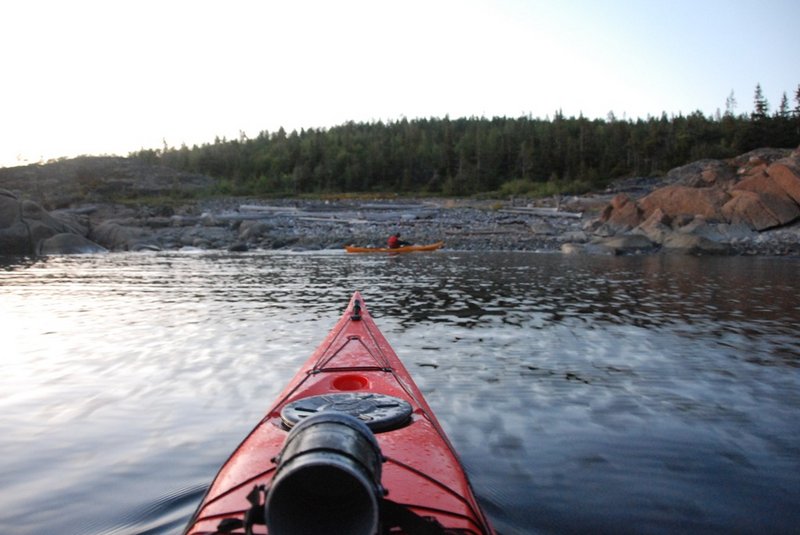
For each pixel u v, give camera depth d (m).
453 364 7.57
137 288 14.73
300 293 13.73
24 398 6.28
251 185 67.25
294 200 50.09
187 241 30.61
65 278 16.97
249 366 7.48
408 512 2.40
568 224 34.50
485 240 29.80
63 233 28.44
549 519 3.86
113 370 7.32
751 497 4.20
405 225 34.66
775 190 31.11
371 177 74.00
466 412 5.86
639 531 3.73
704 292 13.89
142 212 37.91
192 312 11.27
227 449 4.93
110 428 5.42
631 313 11.17
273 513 1.98
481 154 72.75
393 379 4.53
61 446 5.02
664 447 5.04
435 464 3.05
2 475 4.47
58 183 58.09
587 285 15.07
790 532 3.75
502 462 4.71
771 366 7.53
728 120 76.06
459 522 2.60
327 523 2.07
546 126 83.31
